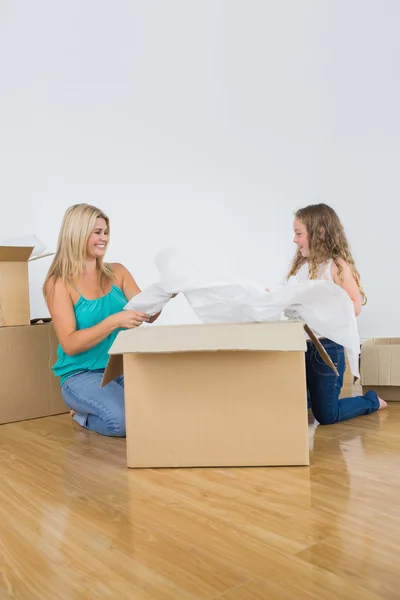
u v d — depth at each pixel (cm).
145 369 177
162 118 429
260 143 473
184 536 131
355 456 183
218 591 108
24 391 250
